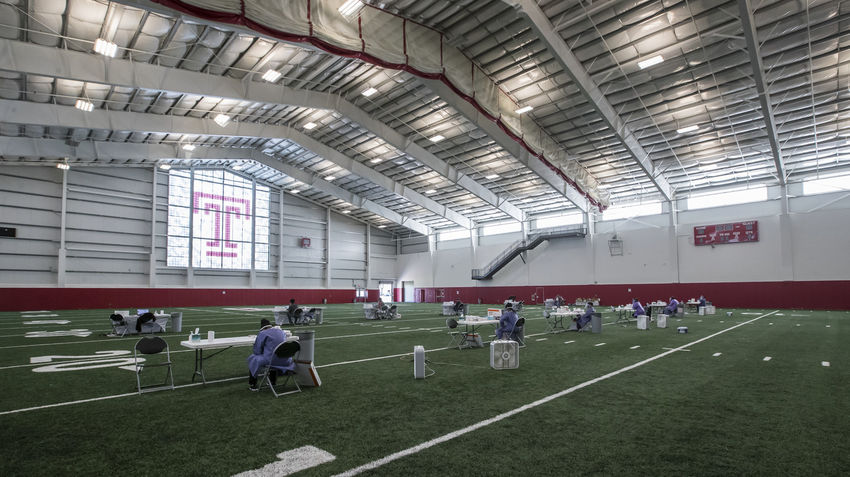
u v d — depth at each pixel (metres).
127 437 4.76
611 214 35.56
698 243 31.00
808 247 27.05
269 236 40.03
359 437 4.72
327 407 5.90
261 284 39.03
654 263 32.78
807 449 4.34
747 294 28.84
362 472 3.82
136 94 19.55
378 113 24.27
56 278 28.53
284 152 32.84
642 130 22.84
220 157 30.61
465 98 18.48
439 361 9.62
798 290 27.08
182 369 8.73
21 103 18.14
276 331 6.97
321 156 29.55
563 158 25.77
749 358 9.72
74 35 14.57
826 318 20.61
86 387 7.12
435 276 47.53
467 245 45.31
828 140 23.31
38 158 26.94
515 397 6.42
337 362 9.52
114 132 24.23
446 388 7.01
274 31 12.09
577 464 3.98
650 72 18.23
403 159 30.61
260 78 19.47
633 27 16.05
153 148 27.44
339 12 13.82
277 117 25.86
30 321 19.91
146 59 16.53
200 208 35.59
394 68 15.57
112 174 31.22
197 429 5.01
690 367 8.73
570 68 16.84
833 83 18.19
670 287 31.84
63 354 10.61
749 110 20.36
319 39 13.09
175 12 10.95
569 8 15.38
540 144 23.41
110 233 30.84
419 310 31.52
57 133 23.31
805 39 15.73
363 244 48.19
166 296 32.91
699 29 15.76
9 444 4.56
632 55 17.31
